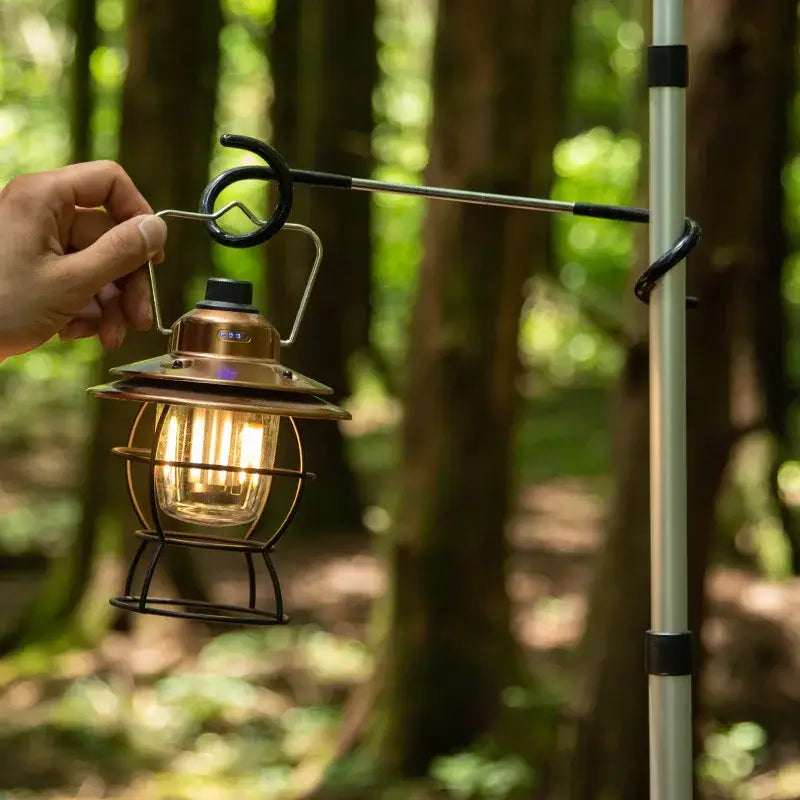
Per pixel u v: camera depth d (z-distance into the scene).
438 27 6.77
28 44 17.38
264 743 7.66
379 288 18.16
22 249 2.03
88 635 9.04
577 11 15.23
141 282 2.27
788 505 11.94
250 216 2.00
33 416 18.42
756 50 4.92
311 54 12.08
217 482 1.92
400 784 6.80
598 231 16.94
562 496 16.11
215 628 9.47
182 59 8.95
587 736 5.59
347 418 1.81
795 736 7.66
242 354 1.84
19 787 6.89
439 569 6.93
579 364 19.45
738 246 5.04
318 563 11.92
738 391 6.70
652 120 2.09
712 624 9.54
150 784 7.01
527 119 6.74
